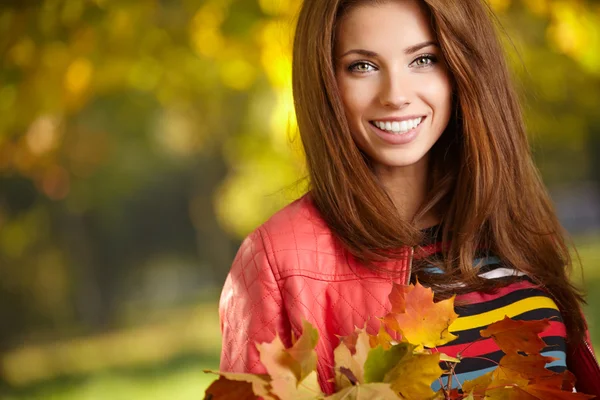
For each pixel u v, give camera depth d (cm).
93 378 1371
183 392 1161
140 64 809
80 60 754
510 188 244
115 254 3036
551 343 239
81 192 2209
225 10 710
